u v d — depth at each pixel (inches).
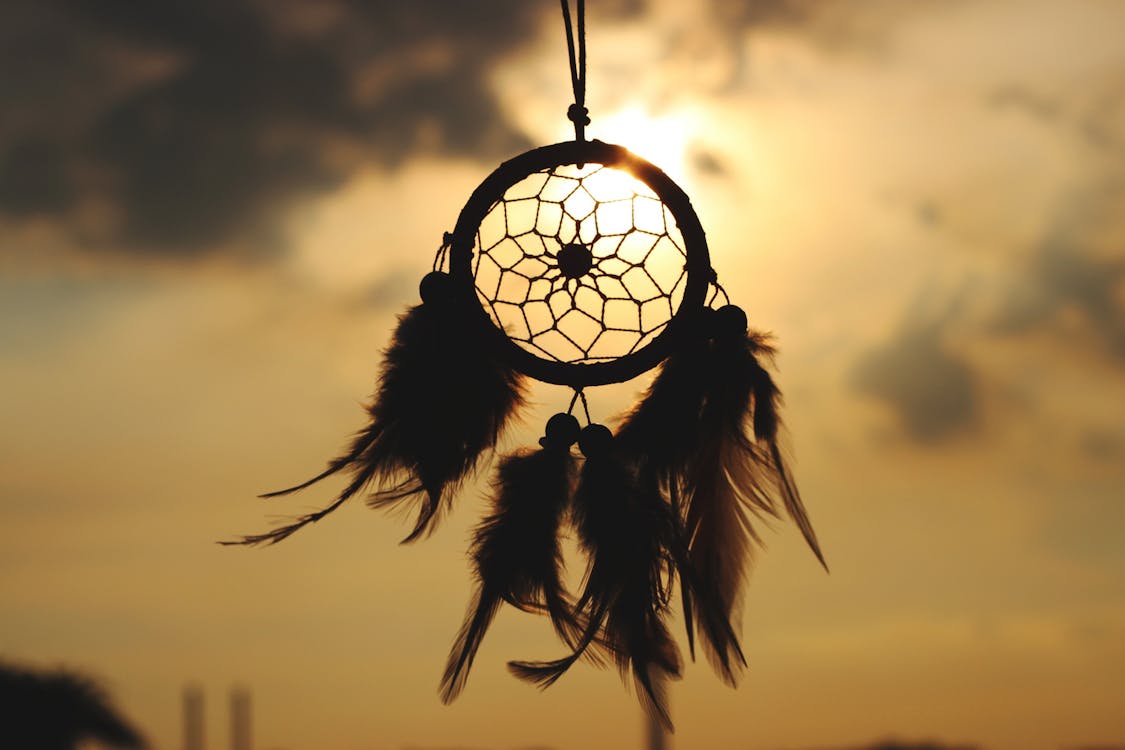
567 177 115.3
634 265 114.8
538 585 114.8
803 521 112.4
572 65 118.9
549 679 114.0
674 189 114.6
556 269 114.7
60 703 180.9
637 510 113.2
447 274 114.0
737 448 114.5
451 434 114.9
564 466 115.6
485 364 115.6
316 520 114.8
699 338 113.5
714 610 112.2
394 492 115.6
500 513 115.7
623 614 113.4
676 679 115.0
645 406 115.3
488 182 115.0
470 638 114.0
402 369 115.9
